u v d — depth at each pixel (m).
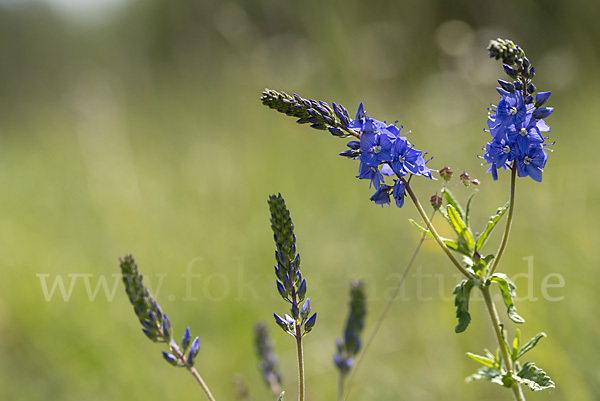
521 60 0.72
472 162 1.34
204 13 2.40
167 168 1.61
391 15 2.02
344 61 1.71
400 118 1.61
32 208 1.49
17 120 2.42
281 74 1.77
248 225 1.27
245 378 0.95
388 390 0.93
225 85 1.95
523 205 1.16
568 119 1.53
